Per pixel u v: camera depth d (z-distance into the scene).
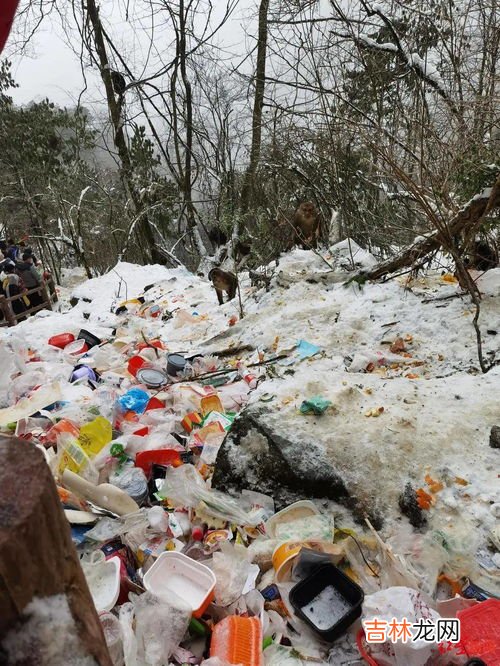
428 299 4.93
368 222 8.30
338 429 2.73
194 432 3.45
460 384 3.23
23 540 0.71
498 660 1.74
